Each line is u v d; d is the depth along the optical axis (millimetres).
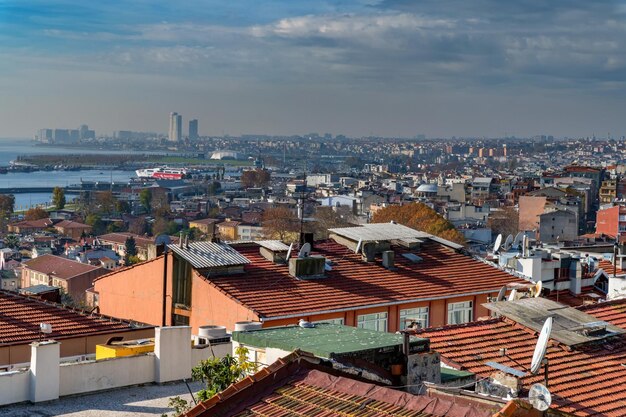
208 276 44250
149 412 25547
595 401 28078
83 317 37500
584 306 38000
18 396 25750
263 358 22328
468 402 19203
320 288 45594
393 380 21594
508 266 55750
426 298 47594
